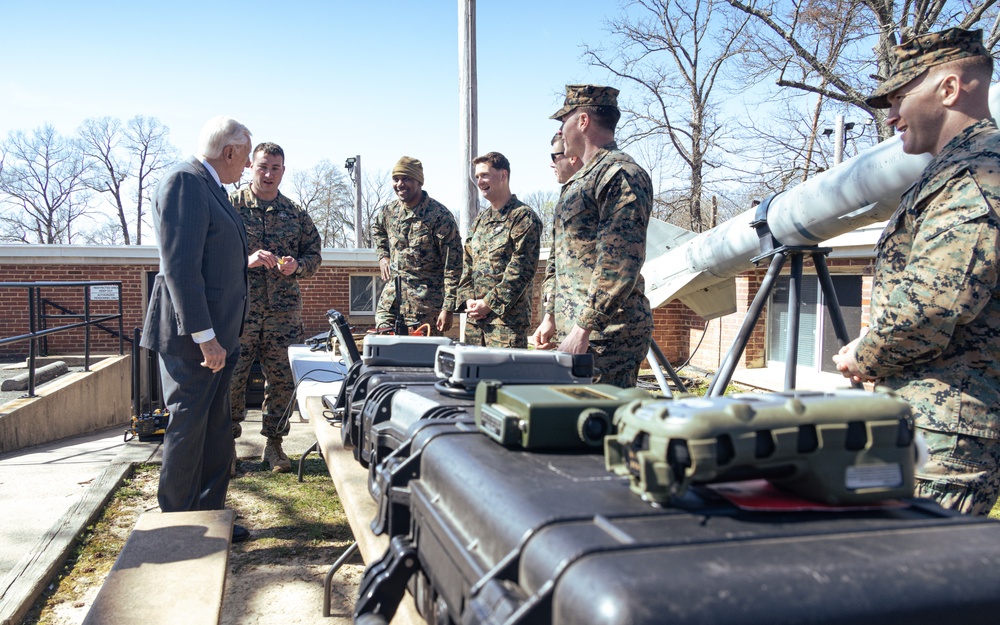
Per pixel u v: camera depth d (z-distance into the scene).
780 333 9.33
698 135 22.59
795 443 1.06
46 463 5.68
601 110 2.90
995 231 1.81
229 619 2.78
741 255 5.53
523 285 4.78
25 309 13.91
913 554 0.95
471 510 1.20
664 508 1.08
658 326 11.16
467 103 7.80
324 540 3.63
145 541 2.59
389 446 2.06
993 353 1.94
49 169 44.66
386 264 5.83
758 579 0.87
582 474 1.25
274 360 5.00
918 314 1.89
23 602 2.90
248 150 3.52
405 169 5.27
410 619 1.54
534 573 0.96
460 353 2.02
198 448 3.32
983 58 2.04
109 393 8.42
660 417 1.08
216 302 3.34
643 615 0.81
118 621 2.00
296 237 5.10
